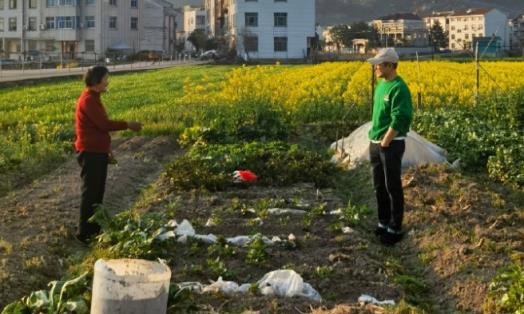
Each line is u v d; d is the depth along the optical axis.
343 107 18.58
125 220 8.37
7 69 60.59
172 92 31.64
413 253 8.25
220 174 11.57
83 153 8.75
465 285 6.87
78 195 11.14
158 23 98.12
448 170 11.86
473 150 12.62
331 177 12.29
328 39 135.50
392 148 8.58
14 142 15.77
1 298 6.53
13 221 9.37
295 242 8.16
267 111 16.28
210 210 9.91
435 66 33.84
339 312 5.84
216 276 7.10
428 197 10.16
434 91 20.95
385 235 8.69
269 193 11.06
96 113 8.70
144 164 14.13
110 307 5.03
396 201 8.60
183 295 5.97
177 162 12.45
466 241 8.07
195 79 42.41
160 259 7.39
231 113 17.47
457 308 6.58
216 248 7.79
